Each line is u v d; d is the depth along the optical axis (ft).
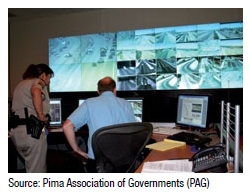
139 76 10.78
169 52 10.33
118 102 5.98
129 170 5.20
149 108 10.07
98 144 4.67
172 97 9.71
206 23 10.16
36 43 13.35
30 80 7.67
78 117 5.74
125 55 11.03
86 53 11.69
